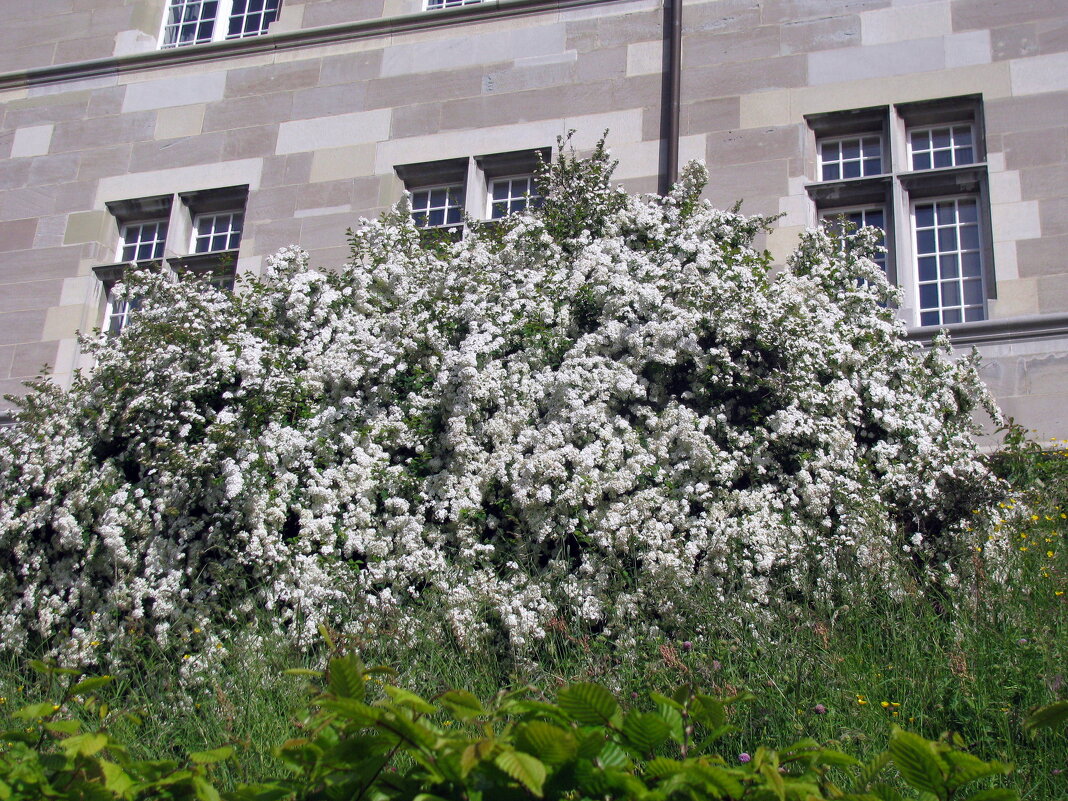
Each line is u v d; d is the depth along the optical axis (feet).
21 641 22.49
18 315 34.53
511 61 34.71
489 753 9.32
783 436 22.16
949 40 31.50
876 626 18.92
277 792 10.08
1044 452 24.66
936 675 17.39
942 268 29.55
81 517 23.16
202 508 23.04
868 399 23.30
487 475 22.34
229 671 19.98
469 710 10.30
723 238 26.27
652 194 28.48
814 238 26.73
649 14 34.32
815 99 31.71
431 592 20.92
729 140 31.78
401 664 19.30
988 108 30.30
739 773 9.83
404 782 9.89
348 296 25.95
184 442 23.17
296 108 35.68
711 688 17.22
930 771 10.16
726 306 22.89
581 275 24.88
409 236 27.32
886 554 20.04
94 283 34.73
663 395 23.30
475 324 23.93
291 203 34.19
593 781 9.68
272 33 36.94
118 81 37.76
